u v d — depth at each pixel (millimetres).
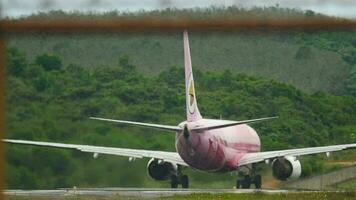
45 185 180000
